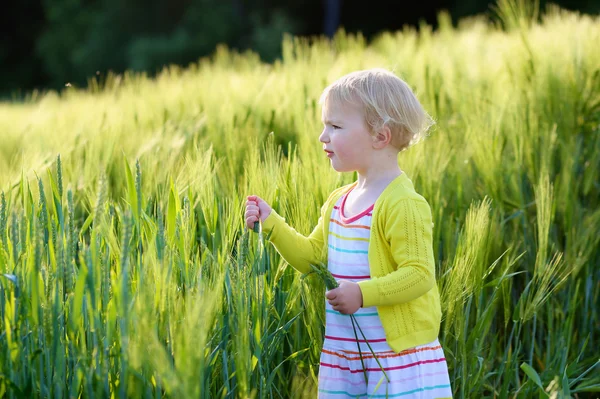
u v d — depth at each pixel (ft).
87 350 7.59
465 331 9.68
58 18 102.89
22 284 7.44
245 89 17.01
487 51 19.07
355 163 8.29
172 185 8.23
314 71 17.16
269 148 10.75
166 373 6.45
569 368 10.30
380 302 7.68
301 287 9.31
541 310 11.26
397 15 96.58
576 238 11.64
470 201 12.01
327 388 8.36
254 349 8.20
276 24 85.97
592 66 15.23
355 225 8.21
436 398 8.05
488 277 11.32
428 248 7.88
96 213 7.17
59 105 21.31
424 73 15.58
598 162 13.61
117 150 13.24
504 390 9.92
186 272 7.97
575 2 69.26
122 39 96.02
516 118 13.08
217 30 89.66
